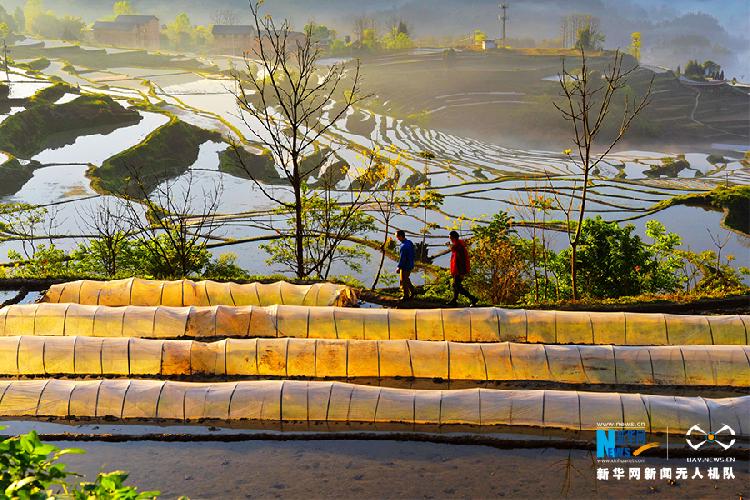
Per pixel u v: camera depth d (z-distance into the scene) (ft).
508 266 91.09
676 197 241.14
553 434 51.78
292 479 46.32
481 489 44.96
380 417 53.26
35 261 109.91
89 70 547.49
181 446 50.88
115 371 62.03
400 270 77.30
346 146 351.87
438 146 413.18
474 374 60.23
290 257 111.24
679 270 116.88
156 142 305.53
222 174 283.18
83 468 48.08
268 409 53.93
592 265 92.22
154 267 104.32
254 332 68.39
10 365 62.13
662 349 60.23
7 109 351.87
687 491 44.32
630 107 572.51
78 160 295.07
